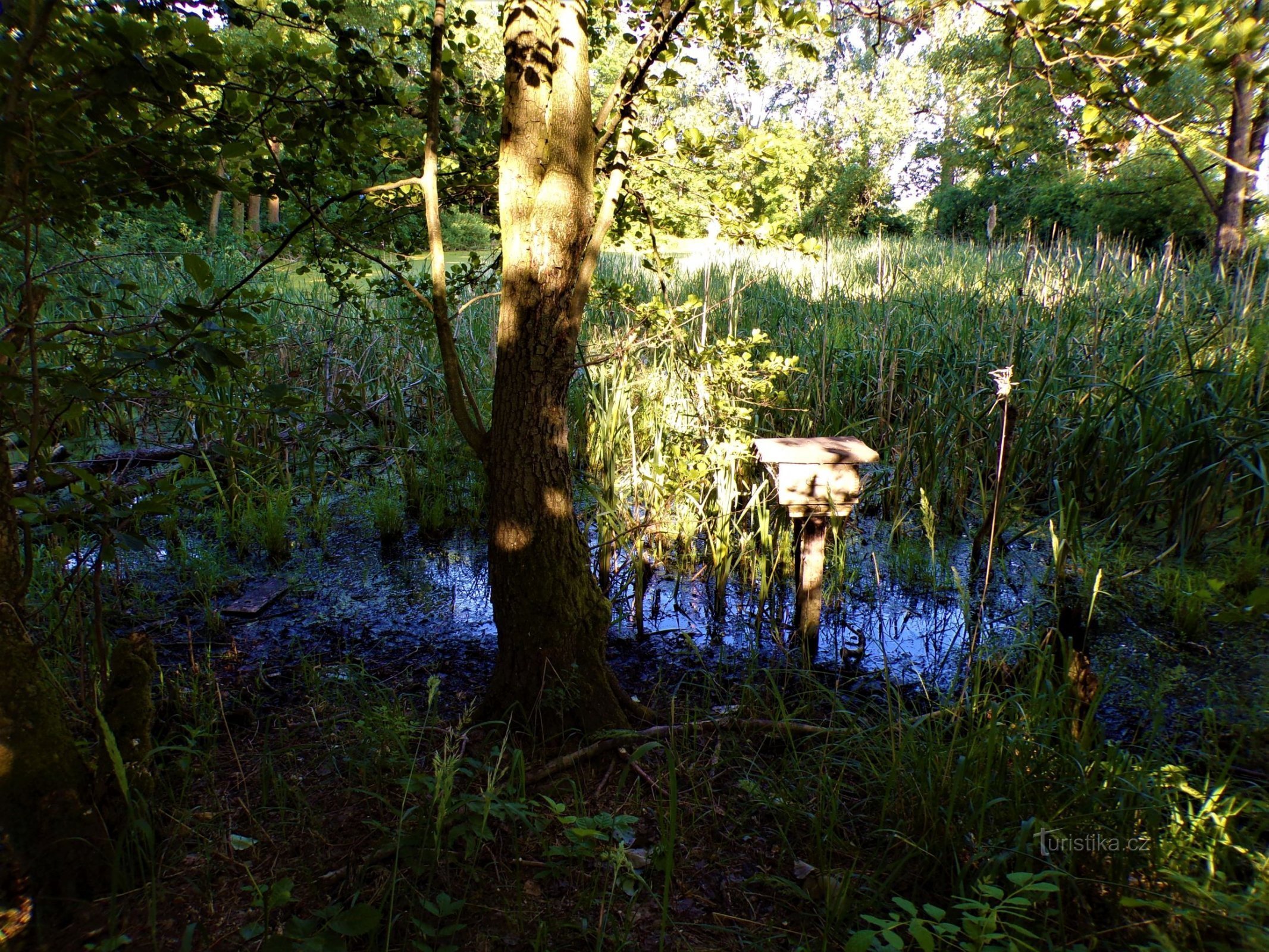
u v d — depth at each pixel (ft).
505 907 7.47
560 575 9.84
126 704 7.91
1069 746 8.66
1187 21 7.73
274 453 19.76
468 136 14.32
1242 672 12.26
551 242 9.25
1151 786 8.18
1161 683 11.67
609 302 15.23
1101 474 17.95
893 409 21.84
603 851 7.98
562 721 9.87
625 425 19.56
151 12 7.39
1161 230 46.85
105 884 7.46
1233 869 7.45
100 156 8.12
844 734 9.92
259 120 9.46
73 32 7.36
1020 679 11.21
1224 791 8.86
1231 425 17.08
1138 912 7.11
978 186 68.85
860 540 17.75
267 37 9.70
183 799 8.84
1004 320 23.44
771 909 7.63
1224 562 15.39
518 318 9.43
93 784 7.64
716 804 9.04
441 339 9.78
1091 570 14.48
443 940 7.10
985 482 19.42
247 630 13.87
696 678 12.30
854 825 8.74
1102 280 28.91
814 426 20.61
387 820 8.63
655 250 13.48
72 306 16.62
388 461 21.27
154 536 17.39
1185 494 15.96
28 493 7.56
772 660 12.91
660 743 9.31
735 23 10.63
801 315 28.73
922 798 8.16
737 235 12.53
